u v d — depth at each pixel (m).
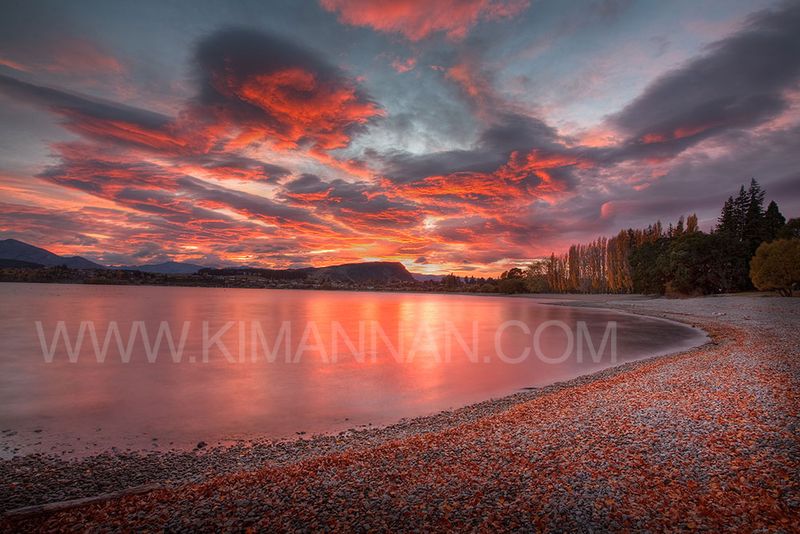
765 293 67.06
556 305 103.06
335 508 6.92
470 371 24.53
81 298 117.81
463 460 8.94
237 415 16.09
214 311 79.19
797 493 6.54
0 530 6.62
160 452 12.28
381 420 15.24
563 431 10.55
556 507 6.63
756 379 14.65
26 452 12.34
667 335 38.66
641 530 5.94
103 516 7.02
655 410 11.81
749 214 84.00
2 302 93.62
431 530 6.12
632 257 110.19
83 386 21.38
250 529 6.36
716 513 6.23
